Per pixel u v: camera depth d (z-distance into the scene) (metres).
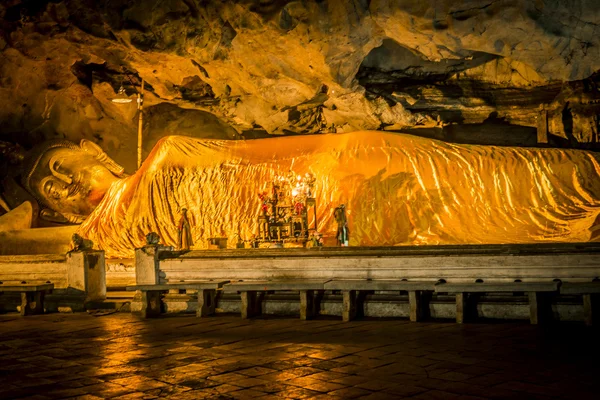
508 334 7.28
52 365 6.73
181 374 6.07
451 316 8.54
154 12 16.08
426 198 15.20
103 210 18.11
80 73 20.12
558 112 16.08
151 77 18.70
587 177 14.34
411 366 5.94
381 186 15.58
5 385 5.93
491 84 17.17
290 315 9.45
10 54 18.34
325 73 15.69
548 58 14.59
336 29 14.60
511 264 8.46
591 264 8.09
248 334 8.06
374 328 8.05
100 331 8.90
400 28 14.65
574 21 13.55
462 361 6.04
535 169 14.73
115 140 22.00
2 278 12.20
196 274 10.27
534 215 14.25
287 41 15.09
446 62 16.88
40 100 20.33
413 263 8.95
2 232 17.52
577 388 5.00
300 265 9.62
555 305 8.04
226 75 17.16
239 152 17.45
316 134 17.92
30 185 19.72
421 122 17.16
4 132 20.70
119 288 13.40
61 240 17.56
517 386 5.12
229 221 16.44
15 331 9.29
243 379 5.76
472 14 13.88
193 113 21.47
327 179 16.09
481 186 14.95
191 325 8.99
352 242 15.20
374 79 17.27
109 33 17.28
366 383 5.41
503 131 16.83
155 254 10.45
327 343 7.21
